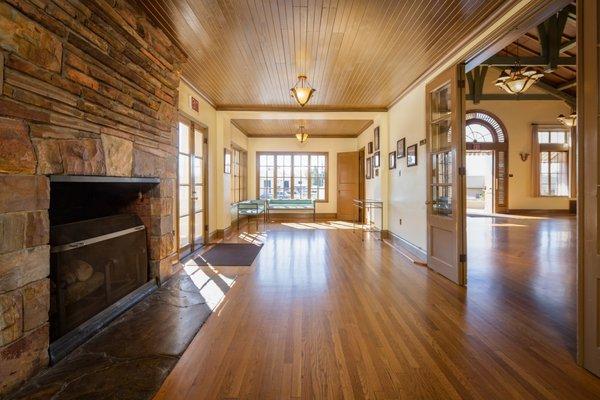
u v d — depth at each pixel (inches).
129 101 106.3
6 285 64.7
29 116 68.7
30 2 67.7
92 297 96.0
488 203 467.5
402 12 116.6
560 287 137.5
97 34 89.2
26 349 69.7
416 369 77.6
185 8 113.4
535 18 108.3
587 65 75.7
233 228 318.3
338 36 135.9
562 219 382.9
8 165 64.2
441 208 161.9
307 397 67.6
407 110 212.7
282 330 97.9
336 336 94.2
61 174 79.0
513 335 94.6
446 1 110.0
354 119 281.9
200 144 224.5
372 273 159.5
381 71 177.3
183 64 165.8
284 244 235.0
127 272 116.0
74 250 87.9
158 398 66.9
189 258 189.9
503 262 180.5
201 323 101.7
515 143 453.1
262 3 110.8
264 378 74.0
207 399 66.8
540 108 451.5
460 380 73.3
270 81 194.1
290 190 411.2
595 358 75.0
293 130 375.6
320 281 146.3
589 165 75.9
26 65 67.4
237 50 149.4
